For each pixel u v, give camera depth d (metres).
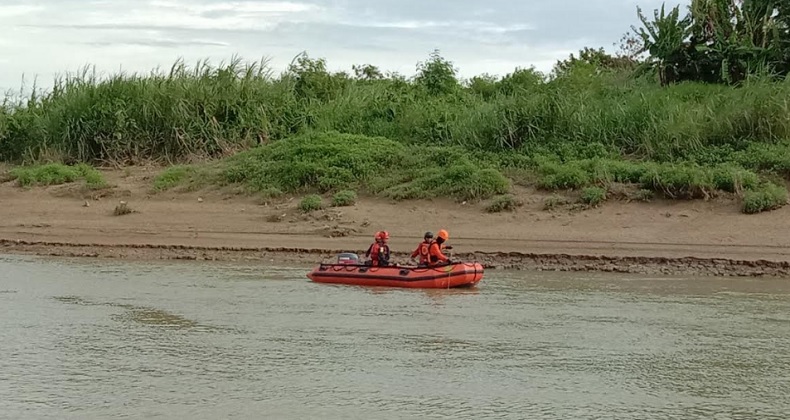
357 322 14.41
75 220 24.06
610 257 19.42
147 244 21.89
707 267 18.72
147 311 15.26
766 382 11.23
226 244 21.73
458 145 26.62
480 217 22.41
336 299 16.36
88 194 25.95
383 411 10.13
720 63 29.03
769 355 12.40
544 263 19.56
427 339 13.28
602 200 22.28
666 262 19.05
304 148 26.23
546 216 22.02
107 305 15.73
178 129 28.91
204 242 21.94
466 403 10.40
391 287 17.66
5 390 10.90
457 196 23.53
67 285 17.66
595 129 25.80
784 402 10.48
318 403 10.41
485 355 12.41
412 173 24.84
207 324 14.30
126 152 28.92
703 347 12.81
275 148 27.16
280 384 11.12
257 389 10.94
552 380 11.28
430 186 24.02
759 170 22.78
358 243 21.50
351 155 25.58
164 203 24.98
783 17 28.73
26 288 17.33
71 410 10.17
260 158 26.80
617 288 17.17
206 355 12.45
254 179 25.62
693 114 25.03
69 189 26.42
